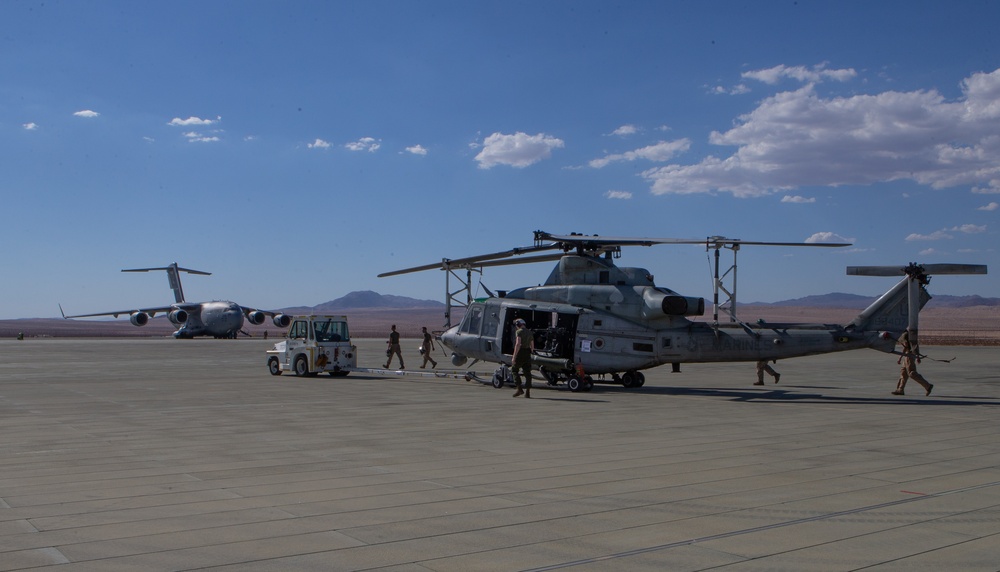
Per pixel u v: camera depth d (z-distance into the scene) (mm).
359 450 10445
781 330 18125
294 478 8531
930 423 13445
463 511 7055
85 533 6270
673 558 5672
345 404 16562
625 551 5844
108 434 11945
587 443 11086
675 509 7152
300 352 24891
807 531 6422
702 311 18859
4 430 12391
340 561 5574
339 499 7520
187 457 9875
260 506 7223
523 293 21250
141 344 59656
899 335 18281
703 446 10820
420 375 23516
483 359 21531
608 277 19938
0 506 7180
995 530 6477
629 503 7383
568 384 19875
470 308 22031
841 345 17953
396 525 6562
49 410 15305
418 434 11984
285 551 5809
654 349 18953
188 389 20281
